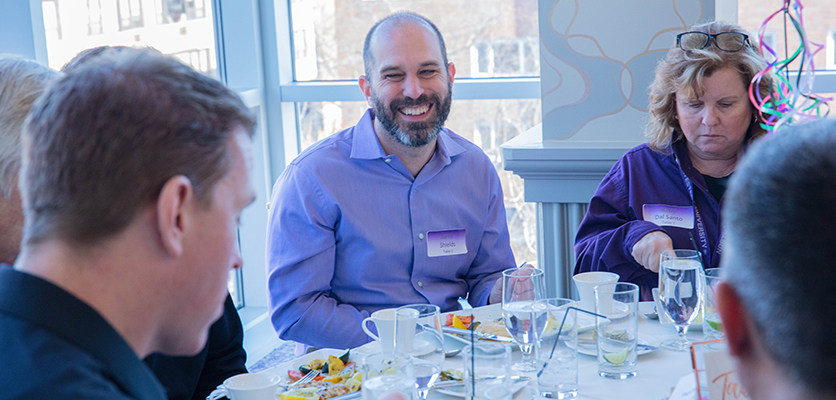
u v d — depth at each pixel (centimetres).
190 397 133
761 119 187
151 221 65
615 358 121
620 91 259
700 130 187
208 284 72
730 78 182
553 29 260
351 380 123
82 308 63
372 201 198
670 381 120
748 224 46
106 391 60
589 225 209
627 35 254
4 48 230
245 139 75
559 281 277
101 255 64
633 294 121
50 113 65
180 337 74
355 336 184
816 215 43
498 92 322
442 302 201
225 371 143
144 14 297
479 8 321
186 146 67
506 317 128
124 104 64
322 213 195
